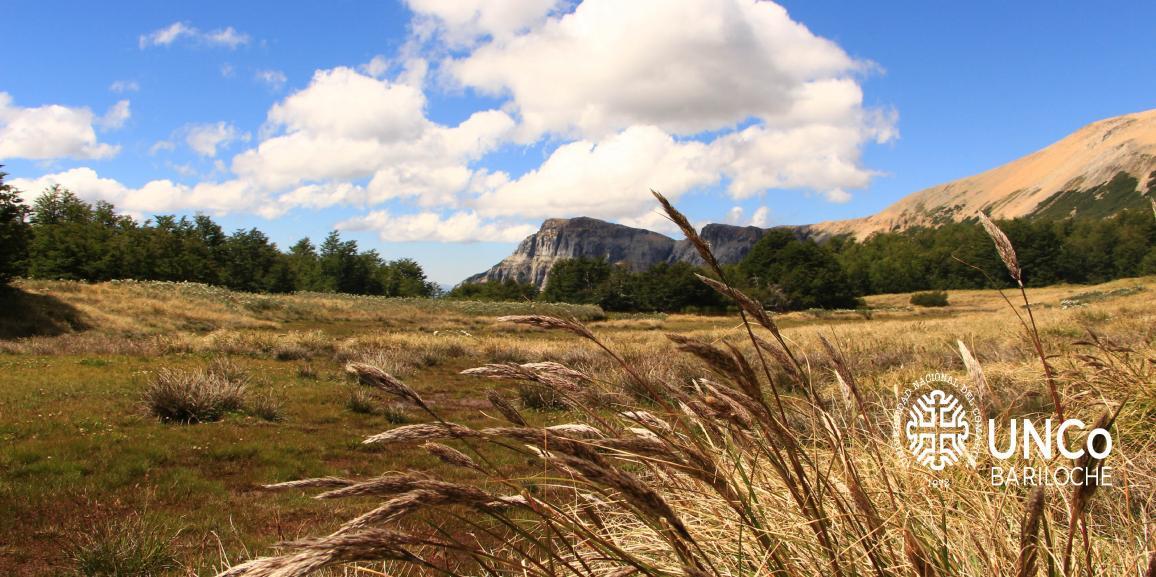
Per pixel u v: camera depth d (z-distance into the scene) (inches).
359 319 2059.5
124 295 1679.4
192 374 547.5
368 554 39.0
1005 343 420.5
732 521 66.6
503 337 1494.8
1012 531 69.3
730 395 56.8
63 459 341.1
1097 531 79.7
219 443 390.9
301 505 278.7
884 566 62.7
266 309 2004.2
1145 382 132.4
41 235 2817.4
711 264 57.1
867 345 643.5
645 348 768.3
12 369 682.2
